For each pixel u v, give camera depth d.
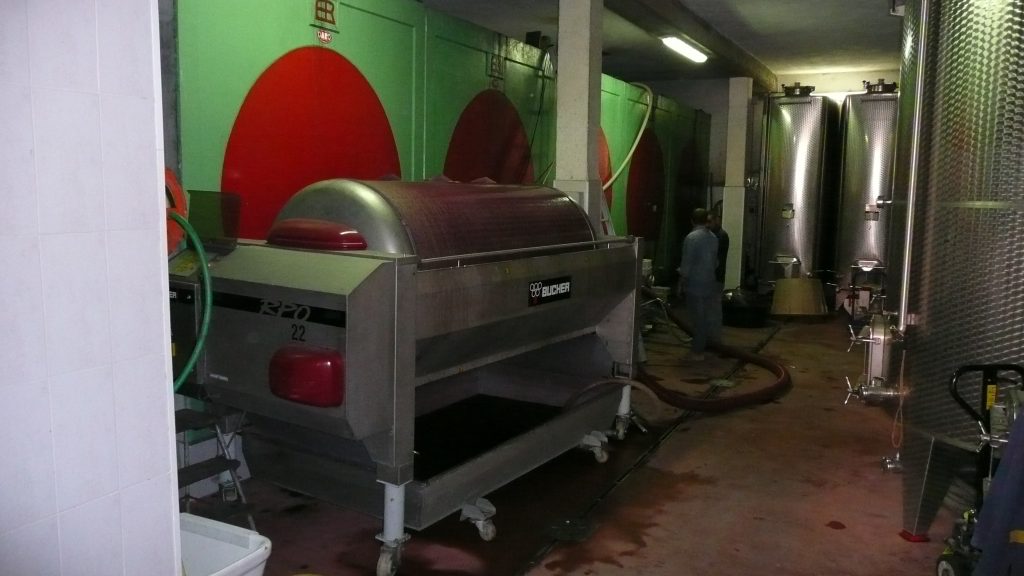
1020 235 2.96
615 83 8.32
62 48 1.55
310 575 2.43
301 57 4.16
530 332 3.90
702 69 10.59
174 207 3.17
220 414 3.22
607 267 4.28
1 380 1.50
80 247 1.62
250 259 3.10
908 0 4.01
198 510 3.38
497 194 3.92
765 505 3.89
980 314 3.12
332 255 2.96
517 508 3.79
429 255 3.20
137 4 1.70
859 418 5.43
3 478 1.51
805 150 10.14
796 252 10.36
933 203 3.38
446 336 3.21
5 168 1.47
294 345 2.84
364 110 4.68
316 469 3.27
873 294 9.16
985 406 2.94
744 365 7.03
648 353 7.51
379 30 4.75
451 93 5.53
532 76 6.66
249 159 3.90
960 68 3.19
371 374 2.82
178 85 3.47
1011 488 2.20
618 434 4.79
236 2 3.73
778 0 6.84
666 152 10.19
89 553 1.69
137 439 1.78
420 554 3.29
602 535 3.51
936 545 3.46
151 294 1.79
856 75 11.12
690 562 3.27
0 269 1.48
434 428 4.44
